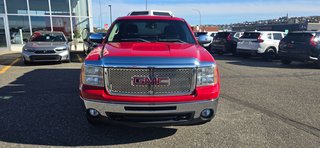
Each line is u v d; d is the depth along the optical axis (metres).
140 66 3.40
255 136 3.93
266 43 14.11
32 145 3.61
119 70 3.43
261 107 5.33
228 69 10.55
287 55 12.02
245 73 9.56
